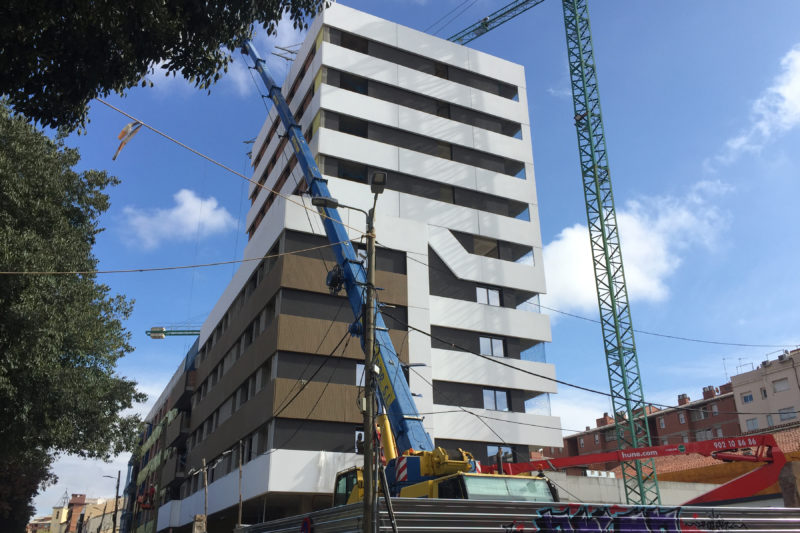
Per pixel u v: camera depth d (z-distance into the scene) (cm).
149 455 7450
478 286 4044
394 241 3734
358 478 1641
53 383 2255
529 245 4366
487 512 1261
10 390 2052
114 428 2830
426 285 3716
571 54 5956
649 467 4444
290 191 4244
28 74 1182
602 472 4112
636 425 5012
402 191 4078
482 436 3575
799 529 1512
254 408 3347
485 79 4844
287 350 3188
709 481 3697
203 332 5306
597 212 5512
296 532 1471
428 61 4638
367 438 1294
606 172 5600
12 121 2211
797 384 6291
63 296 2284
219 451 3919
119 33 1179
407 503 1218
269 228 3697
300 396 3119
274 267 3478
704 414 7300
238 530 1775
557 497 1466
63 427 2408
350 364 3300
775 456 2612
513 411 3788
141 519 7156
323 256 3472
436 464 1540
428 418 3425
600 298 5350
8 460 2842
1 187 2077
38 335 2045
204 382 4981
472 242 4200
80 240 2511
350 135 4012
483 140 4528
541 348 4050
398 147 4147
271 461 2944
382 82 4300
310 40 4525
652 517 1374
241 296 4297
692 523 1405
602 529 1320
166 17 1208
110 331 2652
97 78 1238
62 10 1099
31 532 14250
